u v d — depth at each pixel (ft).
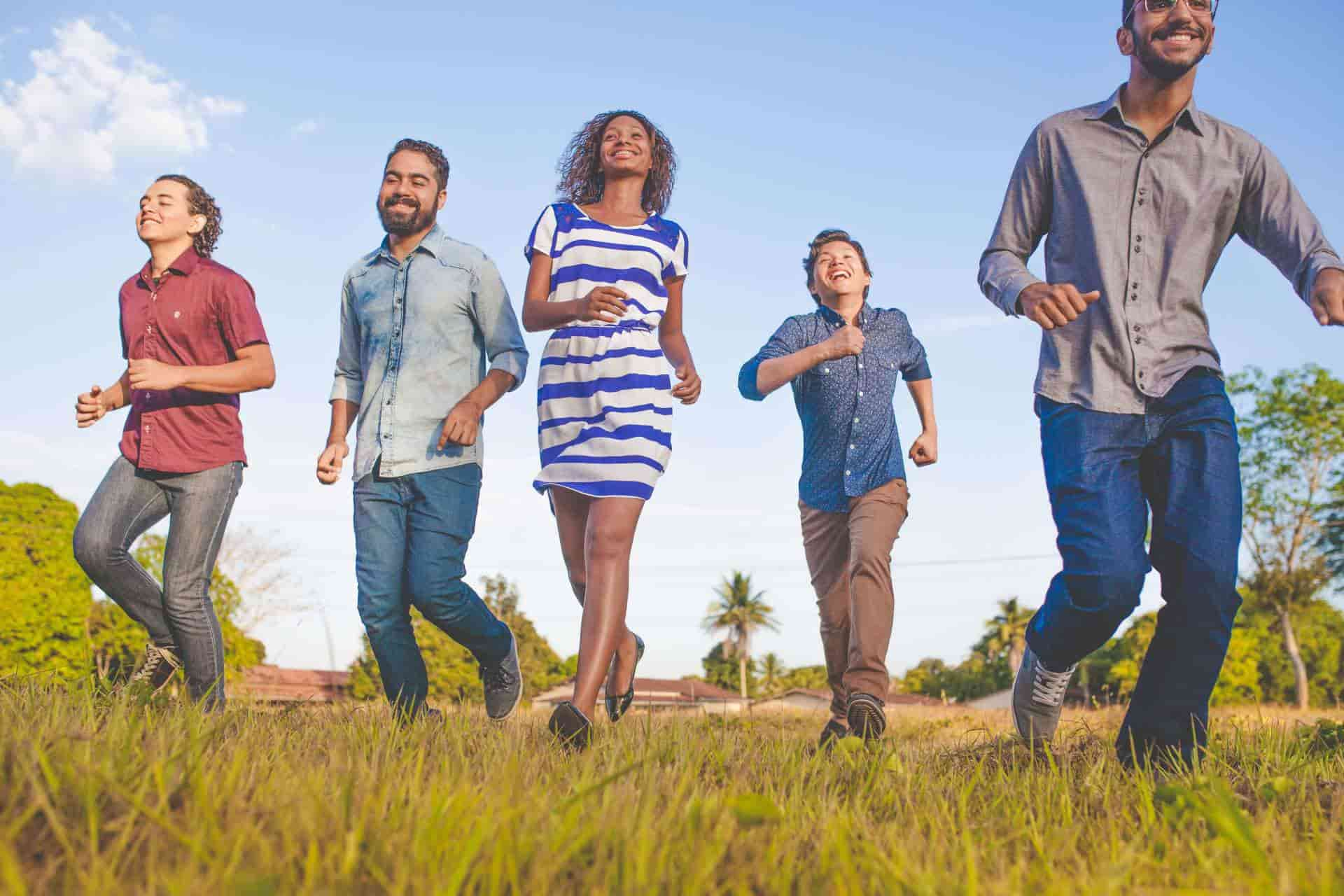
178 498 13.74
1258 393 132.87
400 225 14.32
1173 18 10.66
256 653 99.30
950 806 8.15
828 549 15.88
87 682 11.84
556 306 12.34
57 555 98.37
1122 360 10.96
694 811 6.44
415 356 14.05
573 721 10.64
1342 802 8.13
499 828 5.87
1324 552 128.88
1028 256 11.96
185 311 14.16
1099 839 7.21
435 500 13.79
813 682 302.04
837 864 5.98
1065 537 10.94
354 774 7.16
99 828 5.76
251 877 4.63
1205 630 10.39
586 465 12.48
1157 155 11.09
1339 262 10.20
